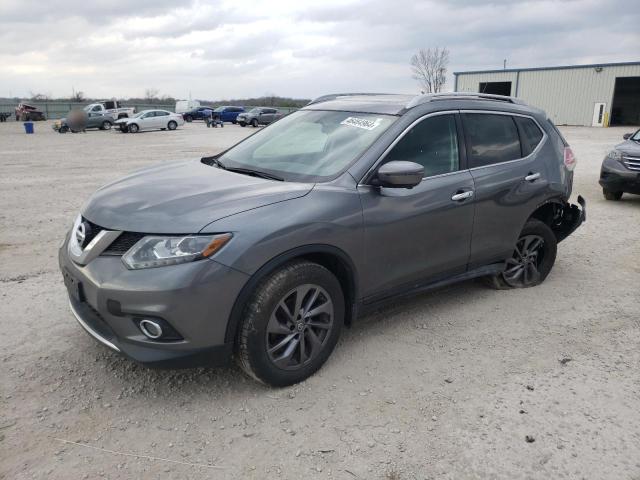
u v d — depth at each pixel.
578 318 4.50
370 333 4.13
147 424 2.96
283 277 3.11
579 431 2.99
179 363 2.93
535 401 3.26
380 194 3.59
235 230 2.94
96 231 3.13
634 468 2.71
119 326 2.92
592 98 44.50
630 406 3.24
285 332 3.21
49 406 3.09
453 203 4.04
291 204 3.20
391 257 3.72
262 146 4.25
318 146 3.92
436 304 4.74
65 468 2.61
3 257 5.83
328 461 2.71
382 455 2.76
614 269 5.83
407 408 3.16
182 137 29.22
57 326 4.08
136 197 3.28
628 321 4.46
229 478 2.58
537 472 2.67
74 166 14.97
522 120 4.87
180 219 2.94
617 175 9.56
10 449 2.72
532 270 5.16
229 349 3.05
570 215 5.44
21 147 22.06
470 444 2.86
